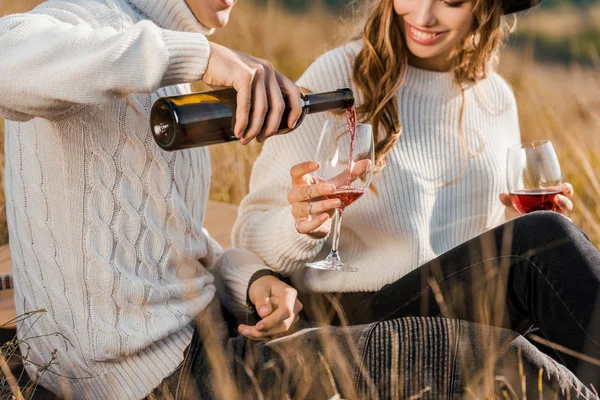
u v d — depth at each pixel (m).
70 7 1.78
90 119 1.76
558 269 1.81
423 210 2.34
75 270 1.79
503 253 1.88
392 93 2.32
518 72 4.09
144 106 1.84
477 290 1.92
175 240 1.88
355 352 1.80
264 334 1.94
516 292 1.88
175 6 1.92
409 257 2.31
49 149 1.77
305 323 2.16
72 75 1.55
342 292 2.26
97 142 1.77
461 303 1.93
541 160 2.27
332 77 2.39
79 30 1.61
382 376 1.79
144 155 1.82
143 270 1.84
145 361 1.83
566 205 2.29
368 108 2.34
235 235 2.39
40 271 1.83
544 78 4.18
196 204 1.99
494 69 2.64
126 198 1.81
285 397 1.75
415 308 2.01
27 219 1.82
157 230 1.85
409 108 2.40
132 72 1.57
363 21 2.47
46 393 1.99
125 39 1.58
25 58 1.56
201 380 1.83
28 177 1.80
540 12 6.70
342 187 1.93
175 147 1.61
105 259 1.79
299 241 2.13
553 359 2.03
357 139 1.91
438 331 1.81
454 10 2.29
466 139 2.47
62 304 1.83
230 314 2.16
